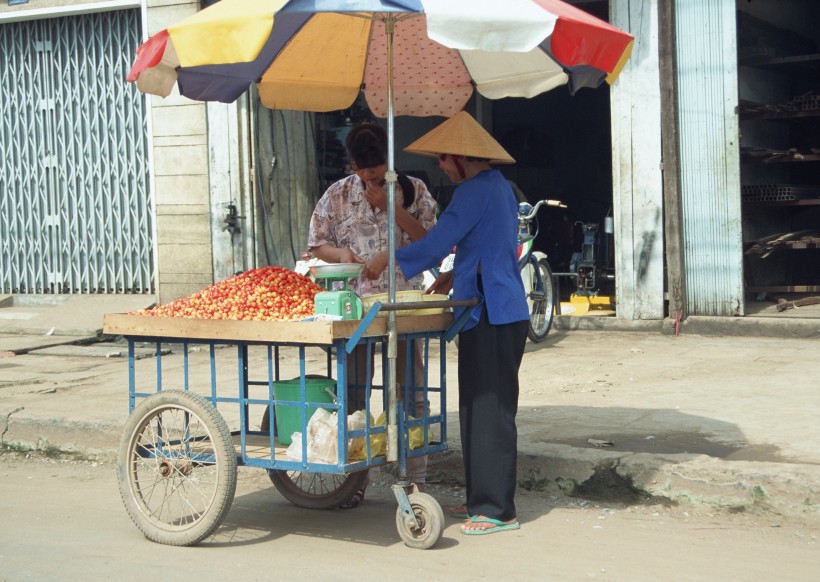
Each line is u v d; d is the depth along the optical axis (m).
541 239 12.93
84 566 4.06
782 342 8.38
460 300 4.29
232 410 6.48
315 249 5.08
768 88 10.96
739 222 8.76
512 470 4.40
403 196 4.94
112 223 11.21
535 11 3.70
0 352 9.16
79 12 10.91
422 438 4.52
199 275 10.47
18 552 4.26
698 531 4.40
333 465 4.07
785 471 4.54
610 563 4.00
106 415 6.38
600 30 3.95
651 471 4.80
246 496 5.20
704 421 5.68
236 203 10.23
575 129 13.85
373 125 4.75
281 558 4.13
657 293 9.12
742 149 9.98
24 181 11.55
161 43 4.00
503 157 4.38
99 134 11.16
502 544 4.26
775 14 10.95
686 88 8.84
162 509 4.80
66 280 11.48
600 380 7.12
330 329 3.90
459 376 4.43
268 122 10.39
